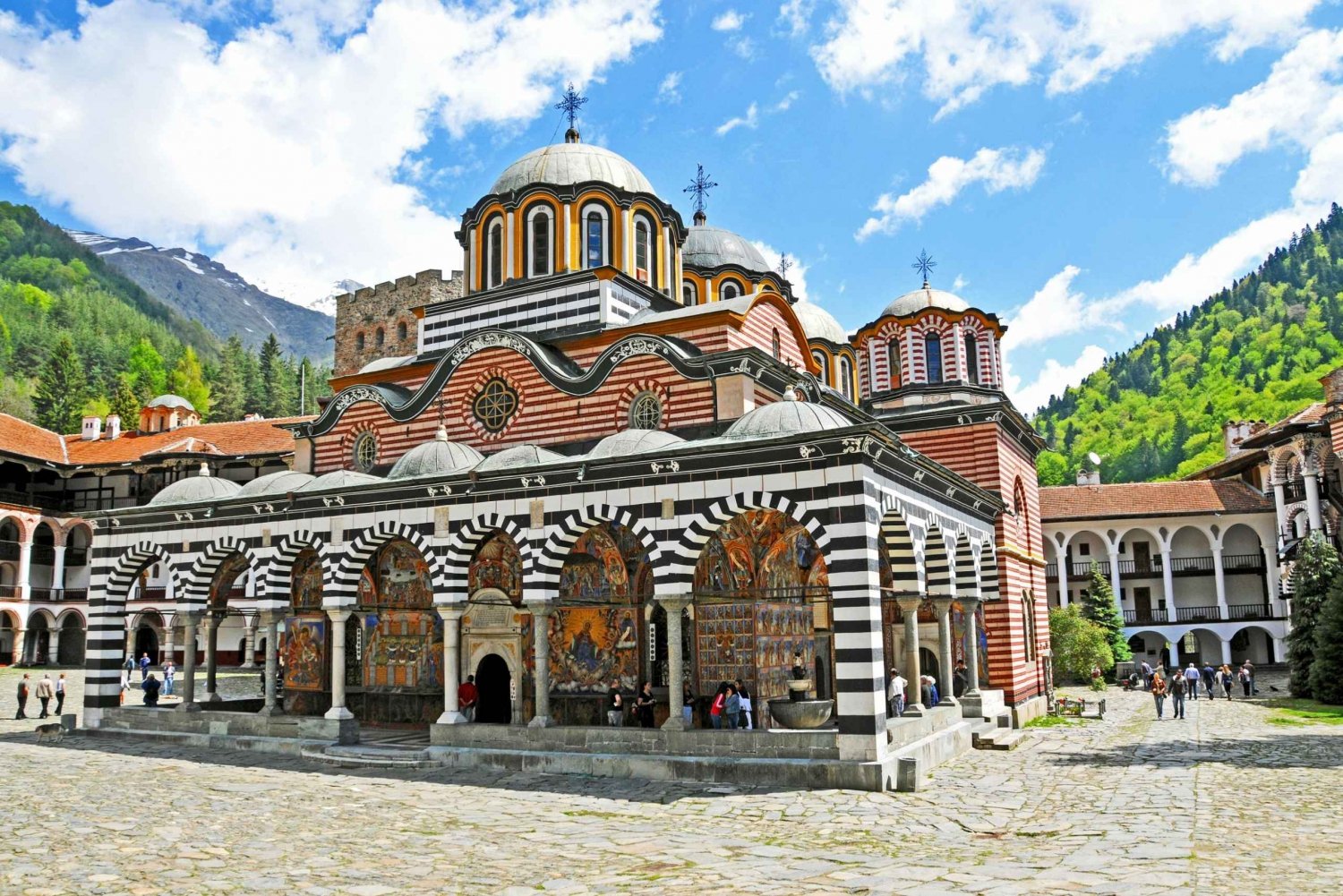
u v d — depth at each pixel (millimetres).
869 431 21781
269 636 29969
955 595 31703
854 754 21656
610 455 24906
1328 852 15203
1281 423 59812
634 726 26844
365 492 28250
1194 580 68812
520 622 29469
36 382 140750
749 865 15039
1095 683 51781
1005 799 20562
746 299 32906
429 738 28359
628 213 36625
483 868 14859
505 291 36125
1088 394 169625
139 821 18000
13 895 12812
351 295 72812
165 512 32125
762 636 27234
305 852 15797
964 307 43812
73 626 68625
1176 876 13641
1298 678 47625
